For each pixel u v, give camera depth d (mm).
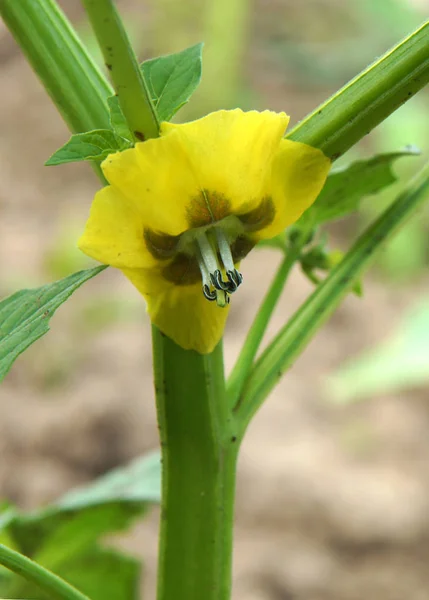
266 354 126
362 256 127
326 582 319
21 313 102
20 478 365
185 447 122
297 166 101
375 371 296
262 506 343
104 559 174
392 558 329
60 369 420
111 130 106
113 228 98
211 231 100
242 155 96
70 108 120
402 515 336
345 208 132
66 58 119
